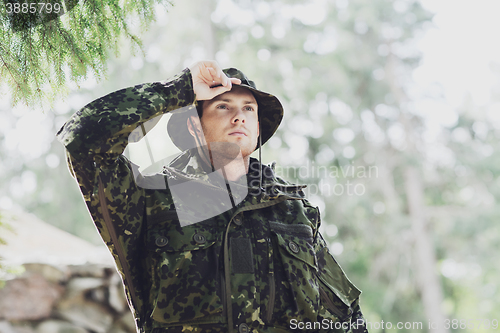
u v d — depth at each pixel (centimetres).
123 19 187
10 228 265
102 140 137
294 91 1333
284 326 147
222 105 162
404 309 1325
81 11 181
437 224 1444
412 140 1520
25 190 1592
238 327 138
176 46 1323
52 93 185
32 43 177
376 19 1561
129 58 1274
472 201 1514
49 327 409
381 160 1449
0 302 402
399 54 1638
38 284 417
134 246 146
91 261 446
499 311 1395
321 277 165
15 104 183
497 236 1413
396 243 1363
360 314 168
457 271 1488
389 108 1552
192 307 137
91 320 425
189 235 144
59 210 1484
